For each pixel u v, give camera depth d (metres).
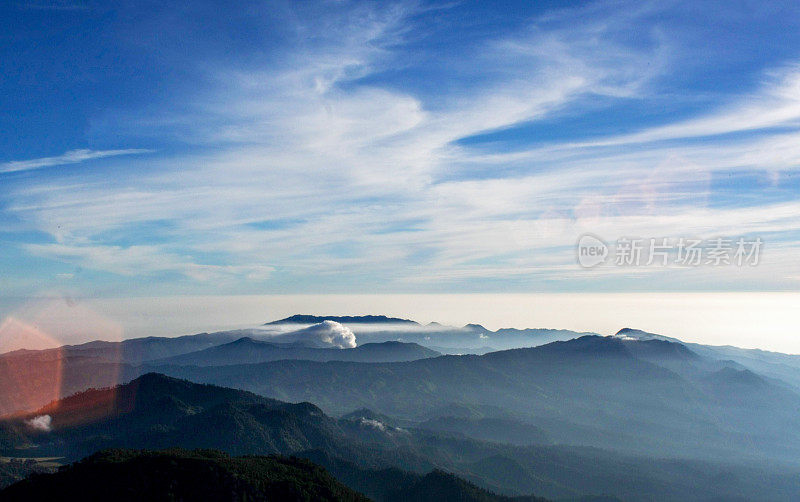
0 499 150.50
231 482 161.12
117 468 160.50
